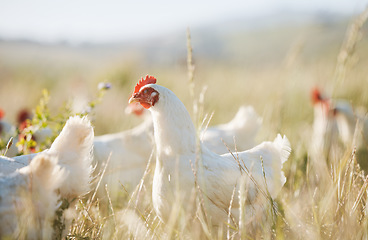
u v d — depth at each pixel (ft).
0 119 18.44
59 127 13.17
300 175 13.12
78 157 9.40
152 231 10.03
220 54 134.72
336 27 125.70
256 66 42.73
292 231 9.12
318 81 27.73
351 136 18.67
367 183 9.48
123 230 10.33
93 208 11.44
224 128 16.03
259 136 17.69
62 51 150.92
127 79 36.40
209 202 9.48
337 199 9.61
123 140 14.43
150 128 14.53
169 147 9.73
